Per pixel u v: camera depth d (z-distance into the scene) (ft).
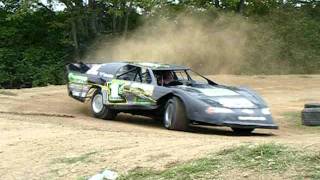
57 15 129.70
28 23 129.80
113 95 45.29
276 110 54.13
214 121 37.17
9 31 128.26
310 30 134.62
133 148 26.30
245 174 20.03
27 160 26.61
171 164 22.48
